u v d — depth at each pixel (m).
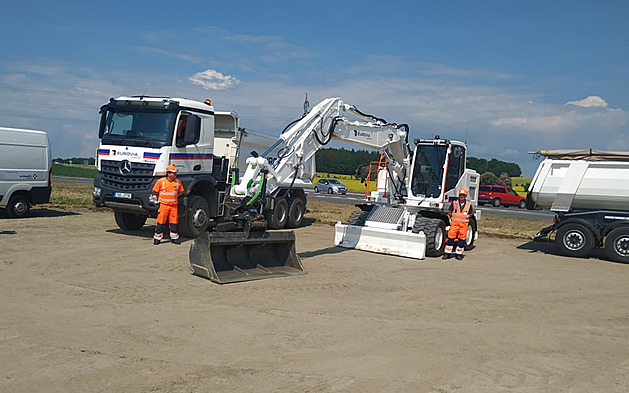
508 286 10.84
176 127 13.82
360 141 14.08
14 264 10.21
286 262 11.10
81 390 4.91
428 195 15.15
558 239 15.71
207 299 8.37
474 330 7.59
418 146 15.27
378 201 16.00
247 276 9.93
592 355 6.78
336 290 9.54
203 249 9.76
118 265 10.53
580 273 12.94
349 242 14.70
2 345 5.99
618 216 14.95
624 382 5.88
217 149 17.00
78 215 19.27
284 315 7.72
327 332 7.05
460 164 15.22
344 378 5.54
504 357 6.53
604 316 8.81
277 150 11.71
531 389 5.55
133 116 14.21
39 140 17.64
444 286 10.48
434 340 7.02
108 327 6.79
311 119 12.60
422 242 13.49
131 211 14.27
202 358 5.88
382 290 9.79
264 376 5.46
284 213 18.72
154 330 6.75
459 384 5.57
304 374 5.57
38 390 4.88
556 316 8.66
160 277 9.67
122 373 5.35
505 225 25.44
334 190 52.12
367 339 6.88
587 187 15.45
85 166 86.25
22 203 17.42
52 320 6.96
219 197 15.66
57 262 10.55
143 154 13.75
